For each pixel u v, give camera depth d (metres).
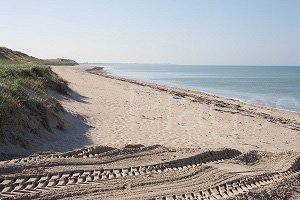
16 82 12.95
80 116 14.20
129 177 6.76
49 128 10.69
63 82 21.39
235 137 13.93
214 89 45.34
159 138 12.36
